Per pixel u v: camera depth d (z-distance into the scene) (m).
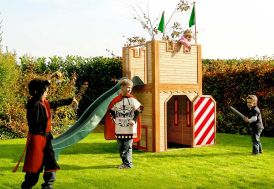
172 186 6.39
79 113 18.95
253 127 9.56
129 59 11.13
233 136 13.78
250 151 10.11
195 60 10.83
